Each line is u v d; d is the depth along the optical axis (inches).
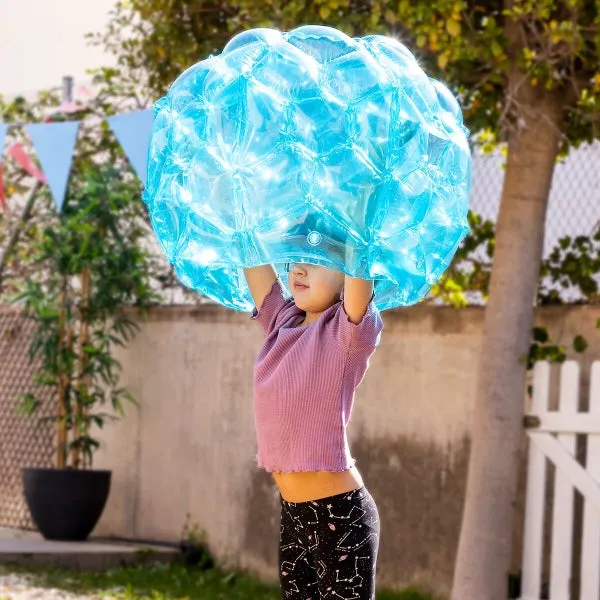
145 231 361.4
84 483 340.2
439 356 279.7
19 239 376.2
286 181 127.4
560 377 252.4
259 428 140.0
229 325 333.7
